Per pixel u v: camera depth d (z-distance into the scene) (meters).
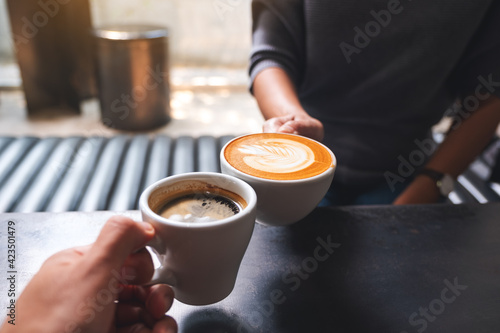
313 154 0.50
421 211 0.61
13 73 2.91
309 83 1.01
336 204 0.96
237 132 2.46
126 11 2.90
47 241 0.51
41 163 1.06
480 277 0.49
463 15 0.84
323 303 0.45
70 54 2.40
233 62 3.19
